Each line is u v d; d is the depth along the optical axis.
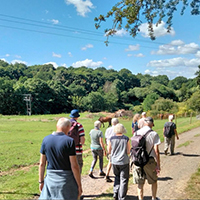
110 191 5.40
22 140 14.46
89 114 42.22
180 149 10.50
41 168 3.31
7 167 8.12
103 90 114.81
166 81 145.50
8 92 56.78
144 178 4.45
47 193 3.05
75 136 4.82
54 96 75.75
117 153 4.63
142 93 111.50
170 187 5.54
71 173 3.14
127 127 22.92
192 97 52.53
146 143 4.38
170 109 56.53
